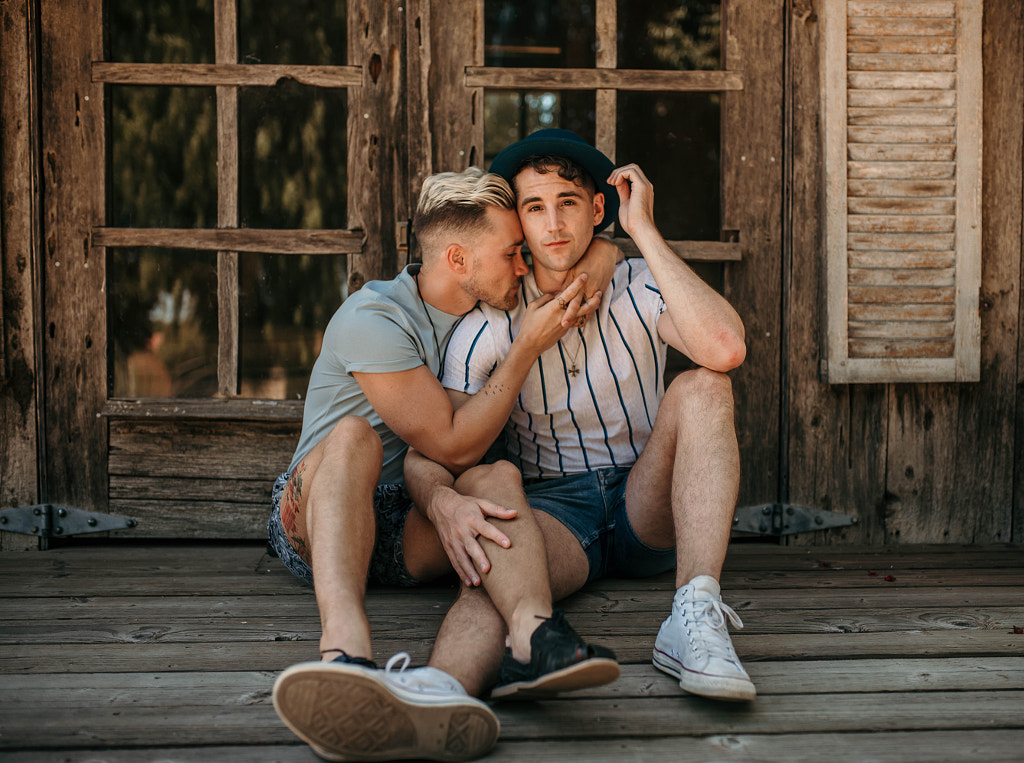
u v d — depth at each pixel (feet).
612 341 5.76
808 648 4.89
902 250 7.45
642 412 5.92
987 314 7.68
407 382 5.19
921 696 4.23
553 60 7.51
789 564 6.95
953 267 7.46
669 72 7.48
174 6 7.39
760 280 7.61
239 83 7.34
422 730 3.39
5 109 7.20
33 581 6.33
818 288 7.59
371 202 7.48
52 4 7.23
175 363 7.54
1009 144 7.59
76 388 7.41
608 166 5.64
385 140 7.47
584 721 3.92
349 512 4.26
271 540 5.88
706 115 7.62
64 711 4.00
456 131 7.45
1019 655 4.80
